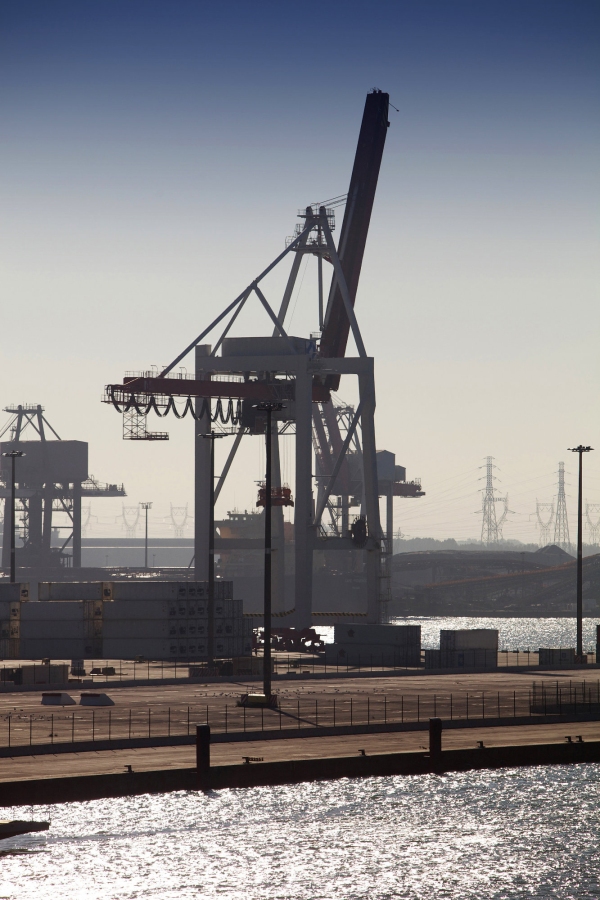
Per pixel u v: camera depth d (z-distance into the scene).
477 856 124.56
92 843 124.94
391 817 136.50
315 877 117.69
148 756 152.50
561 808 141.12
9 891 112.94
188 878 116.62
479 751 160.62
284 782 148.75
